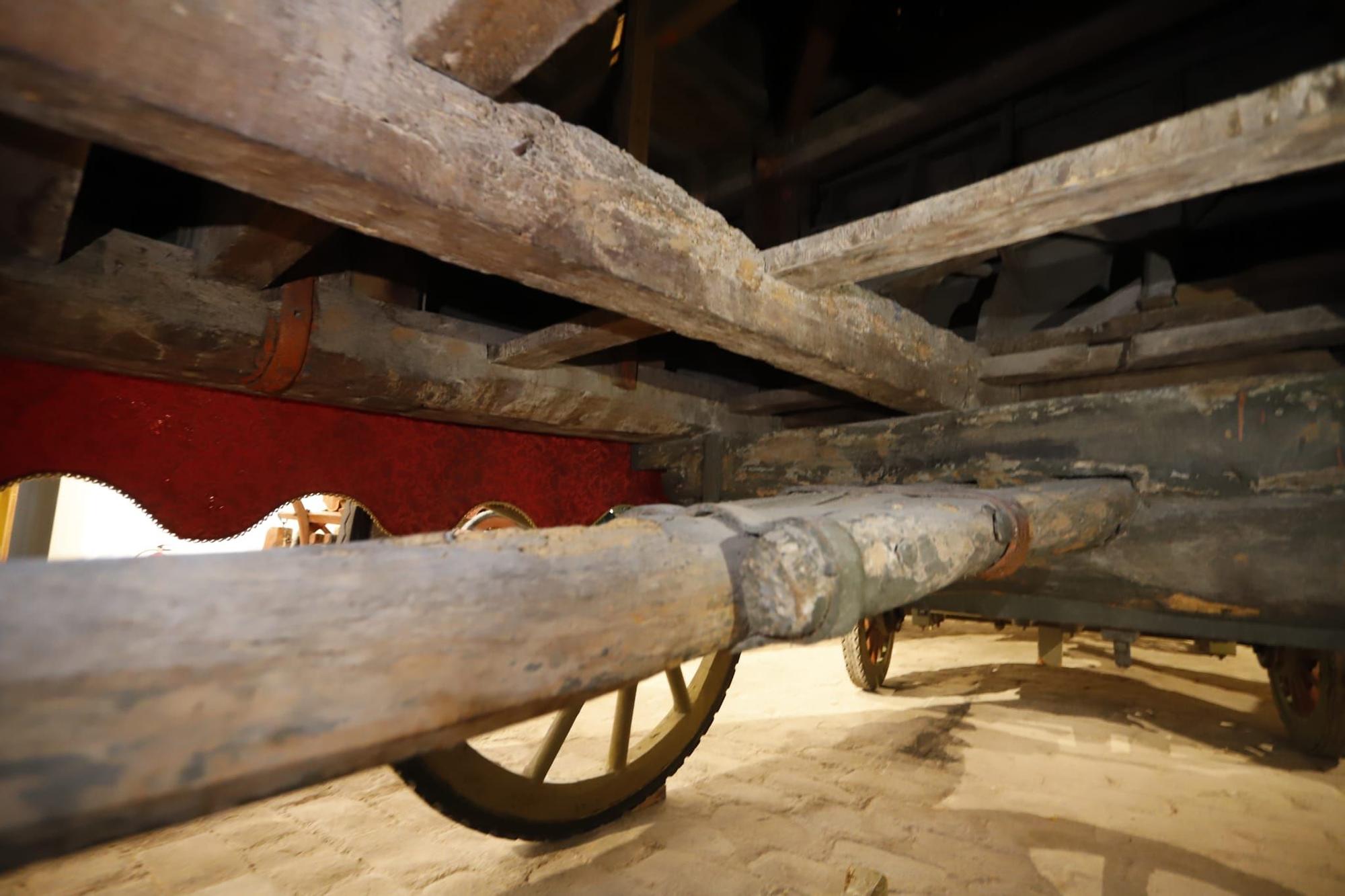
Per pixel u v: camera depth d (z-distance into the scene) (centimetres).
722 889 229
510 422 338
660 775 291
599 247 158
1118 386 318
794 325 220
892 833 270
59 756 56
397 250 276
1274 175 136
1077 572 283
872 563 121
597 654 95
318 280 243
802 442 363
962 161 371
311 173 113
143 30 91
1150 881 235
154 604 66
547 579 95
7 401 211
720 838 266
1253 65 292
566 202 151
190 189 226
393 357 261
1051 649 475
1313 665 381
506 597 89
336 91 112
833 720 436
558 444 390
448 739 81
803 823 280
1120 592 276
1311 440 232
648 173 174
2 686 54
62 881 228
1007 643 764
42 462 218
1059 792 314
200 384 245
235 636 68
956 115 346
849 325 246
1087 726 424
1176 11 278
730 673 327
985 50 323
